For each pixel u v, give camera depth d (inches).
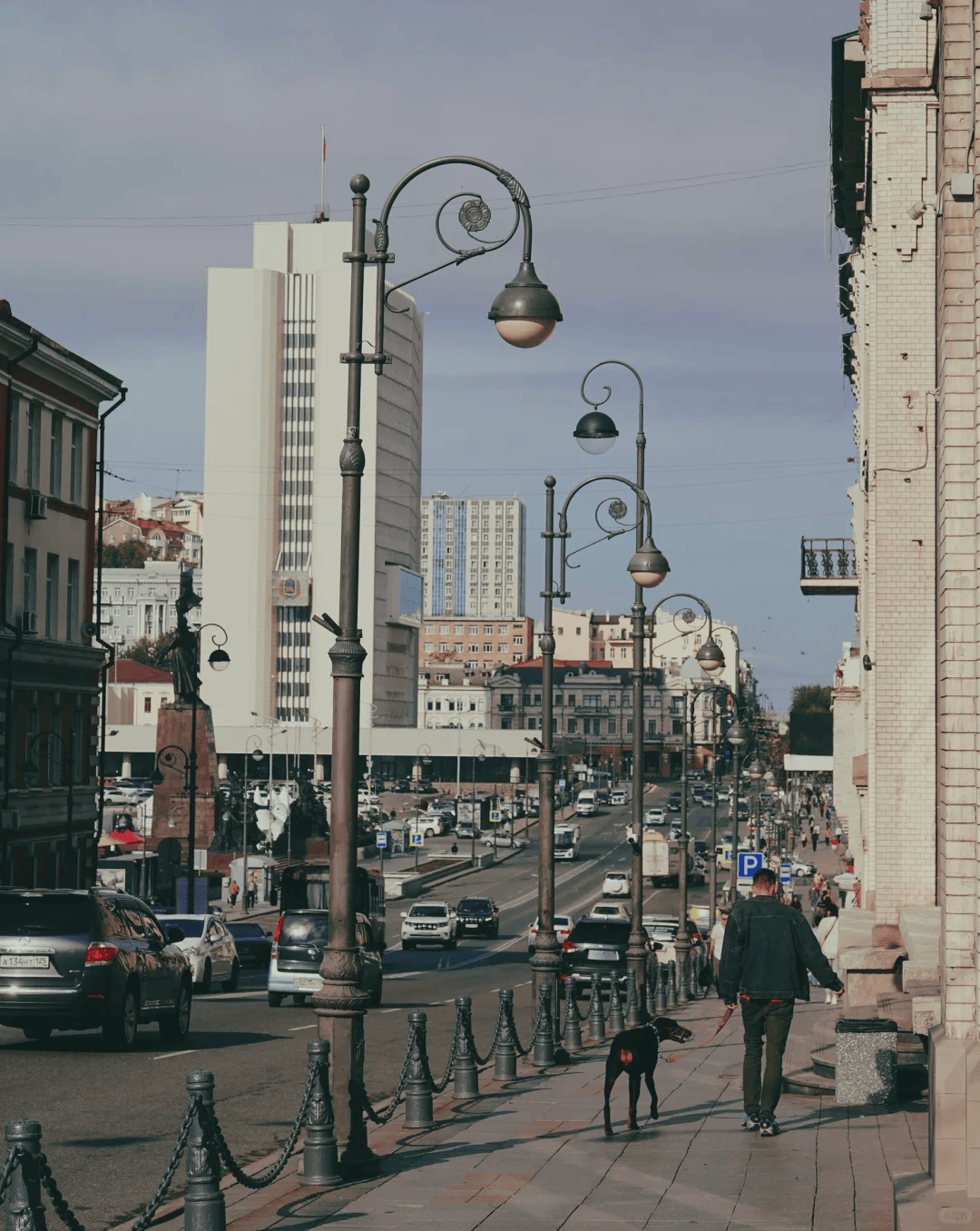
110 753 7076.8
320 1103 484.7
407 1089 596.4
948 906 426.6
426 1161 519.5
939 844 470.0
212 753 3442.4
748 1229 404.5
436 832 5565.9
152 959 943.7
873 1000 867.4
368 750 7121.1
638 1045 565.6
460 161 554.6
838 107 1145.4
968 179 426.0
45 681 2049.7
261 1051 921.5
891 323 984.3
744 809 6358.3
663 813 5807.1
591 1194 455.8
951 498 434.6
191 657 3415.4
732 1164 497.7
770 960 553.9
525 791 6978.4
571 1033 964.0
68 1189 509.4
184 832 3395.7
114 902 931.3
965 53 440.1
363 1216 430.9
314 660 7839.6
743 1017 562.6
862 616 1401.3
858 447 1512.1
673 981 1614.2
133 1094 718.5
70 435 2158.0
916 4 975.6
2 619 1914.4
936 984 601.0
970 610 432.8
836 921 1057.5
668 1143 541.0
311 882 2181.3
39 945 877.2
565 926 2687.0
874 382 987.9
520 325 558.9
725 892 3403.1
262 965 2198.6
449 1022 1190.3
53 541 2092.8
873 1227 404.2
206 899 2390.5
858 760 1155.3
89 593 2225.6
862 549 1366.9
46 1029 949.8
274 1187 478.9
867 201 1103.0
